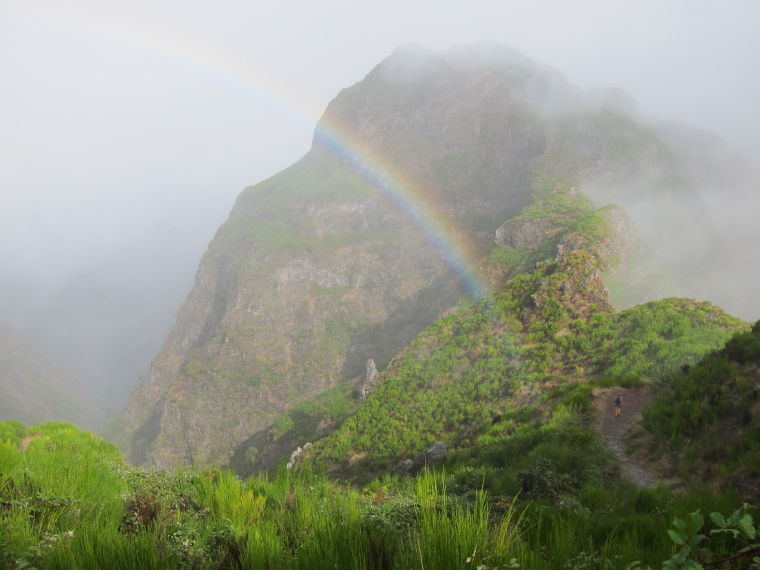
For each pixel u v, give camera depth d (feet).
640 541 18.75
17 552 14.02
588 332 195.00
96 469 25.12
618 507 27.12
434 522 12.16
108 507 19.71
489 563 10.89
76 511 18.31
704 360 57.41
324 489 25.59
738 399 46.75
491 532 12.82
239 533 16.52
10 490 18.84
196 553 14.89
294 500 21.66
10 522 15.72
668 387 60.59
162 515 18.62
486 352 228.02
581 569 14.57
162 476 30.91
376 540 12.41
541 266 270.67
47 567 13.16
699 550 16.40
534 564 11.46
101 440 56.24
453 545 11.15
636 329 173.27
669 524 20.34
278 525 18.35
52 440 50.31
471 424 183.21
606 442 53.01
